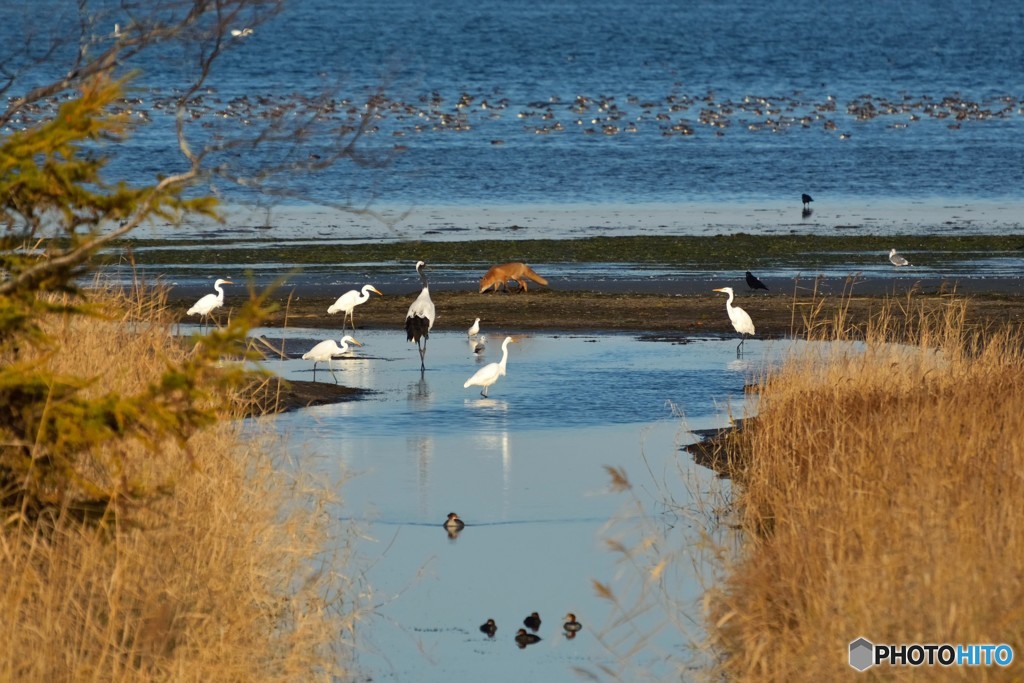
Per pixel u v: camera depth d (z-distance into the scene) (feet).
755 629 36.70
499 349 89.71
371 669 38.96
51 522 33.30
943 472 39.83
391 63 76.38
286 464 53.42
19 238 32.27
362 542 49.67
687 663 39.14
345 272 117.19
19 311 31.32
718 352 87.92
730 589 40.34
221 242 130.11
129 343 45.88
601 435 67.00
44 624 31.27
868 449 45.01
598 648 40.55
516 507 54.60
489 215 151.84
